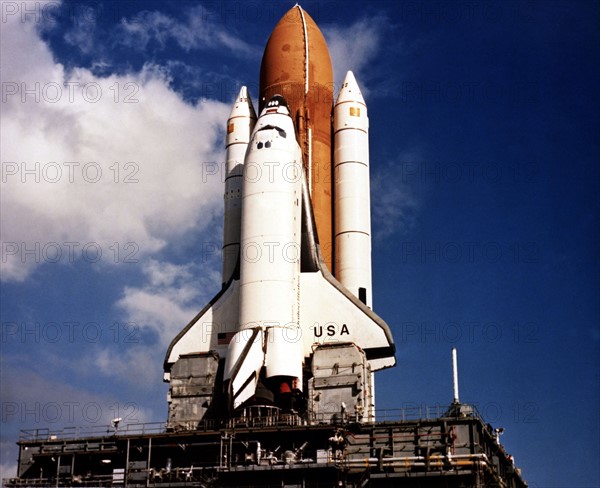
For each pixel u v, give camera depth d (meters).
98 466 56.28
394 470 51.78
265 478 51.59
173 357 62.41
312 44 73.44
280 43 73.50
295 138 64.62
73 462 55.97
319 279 63.06
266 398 56.47
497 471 56.75
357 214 69.81
